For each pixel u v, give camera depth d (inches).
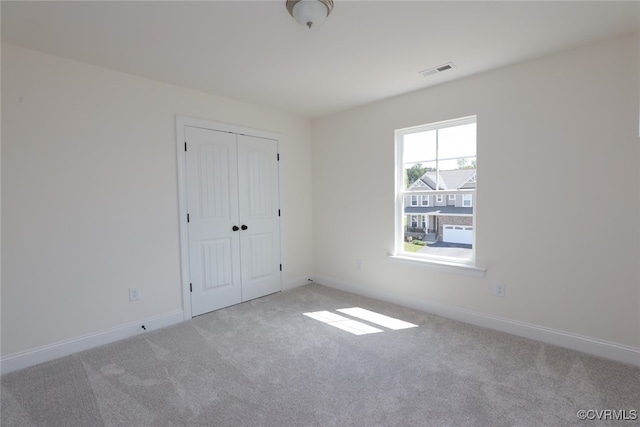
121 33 77.8
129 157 103.7
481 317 108.7
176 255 115.7
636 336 82.1
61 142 90.7
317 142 161.3
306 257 165.2
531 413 65.2
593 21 73.9
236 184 133.3
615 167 83.0
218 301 128.3
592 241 87.1
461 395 71.5
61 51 86.8
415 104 121.6
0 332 82.3
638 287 81.4
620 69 81.3
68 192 92.2
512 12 69.9
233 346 96.4
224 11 68.9
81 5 65.7
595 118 85.2
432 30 77.5
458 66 99.1
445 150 117.8
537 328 97.0
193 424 63.6
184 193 116.9
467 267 109.5
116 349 95.3
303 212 162.4
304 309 127.8
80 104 93.8
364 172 141.0
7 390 74.9
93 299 97.3
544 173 93.8
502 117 100.7
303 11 65.4
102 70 97.7
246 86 115.6
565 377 77.4
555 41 83.4
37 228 87.4
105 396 72.5
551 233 93.5
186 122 116.7
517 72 97.3
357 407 68.2
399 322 113.3
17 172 84.0
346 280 152.2
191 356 90.6
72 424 63.8
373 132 136.4
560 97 90.3
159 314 111.6
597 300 87.1
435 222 121.6
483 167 105.4
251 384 76.8
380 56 91.7
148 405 69.3
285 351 93.0
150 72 102.3
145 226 107.8
